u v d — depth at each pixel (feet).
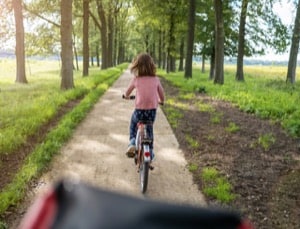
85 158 24.48
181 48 146.00
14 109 39.27
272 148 26.66
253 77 131.85
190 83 75.87
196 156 24.93
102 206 3.14
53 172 21.65
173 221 3.03
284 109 40.19
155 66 19.86
